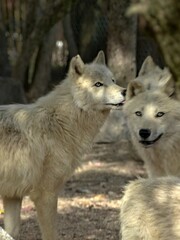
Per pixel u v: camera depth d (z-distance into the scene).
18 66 27.23
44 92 29.75
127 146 20.30
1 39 29.31
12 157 10.30
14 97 25.06
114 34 21.95
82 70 10.90
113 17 21.89
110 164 18.59
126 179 17.00
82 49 29.08
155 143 11.09
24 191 10.54
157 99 11.20
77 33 29.22
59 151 10.52
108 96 10.94
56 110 10.70
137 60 24.50
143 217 7.41
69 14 29.17
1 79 24.58
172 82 11.30
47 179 10.54
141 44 24.39
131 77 21.98
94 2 28.39
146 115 11.07
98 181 16.66
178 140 11.12
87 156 19.44
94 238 11.41
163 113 11.06
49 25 26.30
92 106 10.83
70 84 10.87
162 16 5.04
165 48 5.20
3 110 10.66
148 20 5.13
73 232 11.81
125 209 7.62
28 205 13.81
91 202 14.37
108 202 14.41
